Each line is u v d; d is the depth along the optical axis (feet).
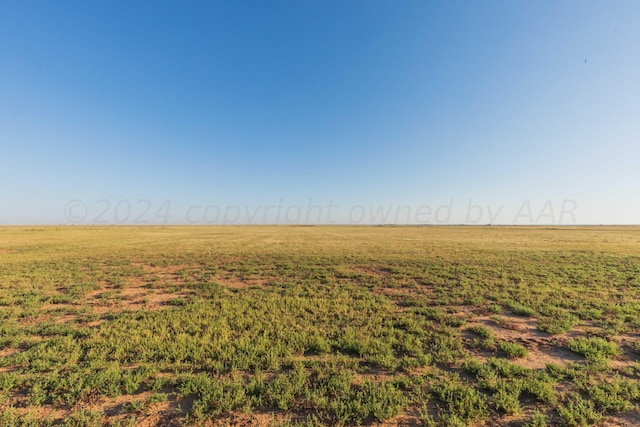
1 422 12.37
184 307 29.35
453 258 64.95
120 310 29.07
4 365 17.12
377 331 22.53
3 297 33.14
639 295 33.17
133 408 13.15
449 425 12.08
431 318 26.48
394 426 12.23
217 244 106.93
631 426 12.10
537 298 32.30
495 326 24.64
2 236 140.97
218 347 19.15
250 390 14.43
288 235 173.27
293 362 17.40
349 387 14.82
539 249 83.15
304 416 12.85
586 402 13.50
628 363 17.62
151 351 18.79
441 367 17.39
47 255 71.05
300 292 35.55
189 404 13.61
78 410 13.17
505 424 12.32
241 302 30.91
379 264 57.36
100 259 65.10
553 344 20.79
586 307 29.09
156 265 57.72
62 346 19.60
